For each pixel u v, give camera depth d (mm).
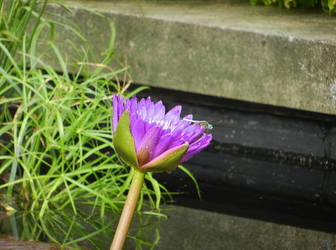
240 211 1157
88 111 1183
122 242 559
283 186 1331
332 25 1632
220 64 1515
